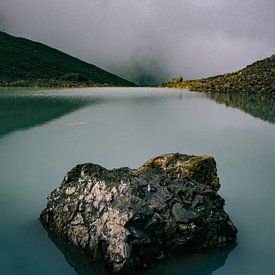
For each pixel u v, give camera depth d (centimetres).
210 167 1410
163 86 10388
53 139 2697
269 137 2892
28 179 1848
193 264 1139
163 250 1143
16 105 4784
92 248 1132
